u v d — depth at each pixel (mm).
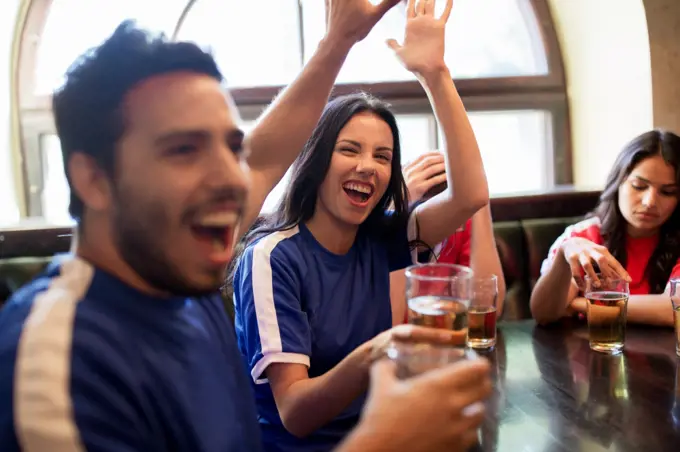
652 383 1038
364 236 1223
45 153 2316
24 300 533
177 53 540
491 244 1590
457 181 1128
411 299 790
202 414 614
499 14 2648
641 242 1709
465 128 1104
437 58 1064
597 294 1231
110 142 525
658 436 839
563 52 2674
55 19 2270
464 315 774
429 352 593
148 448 545
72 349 493
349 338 1099
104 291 559
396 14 2486
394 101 2527
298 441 1037
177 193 529
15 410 457
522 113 2719
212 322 733
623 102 2348
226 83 623
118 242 548
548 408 945
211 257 560
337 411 865
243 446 688
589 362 1161
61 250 1700
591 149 2592
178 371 599
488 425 889
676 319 1186
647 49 2188
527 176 2756
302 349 995
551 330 1406
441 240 1246
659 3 2160
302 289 1073
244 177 566
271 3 2449
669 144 1566
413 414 474
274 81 2484
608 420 895
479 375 506
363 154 1104
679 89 2203
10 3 2191
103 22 2314
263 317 1006
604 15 2373
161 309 607
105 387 501
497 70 2678
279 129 926
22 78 2264
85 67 530
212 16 2416
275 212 1218
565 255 1391
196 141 540
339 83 2480
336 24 924
